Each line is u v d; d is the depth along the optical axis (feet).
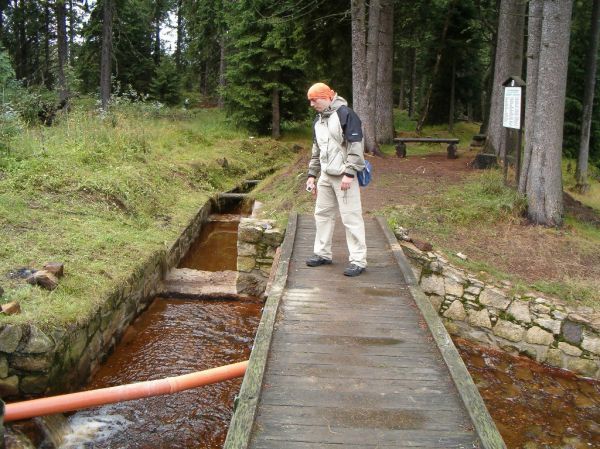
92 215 29.81
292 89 80.02
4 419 14.12
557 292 23.34
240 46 76.33
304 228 26.18
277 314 16.21
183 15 103.91
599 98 69.00
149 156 46.80
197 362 21.31
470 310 23.57
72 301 19.11
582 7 64.59
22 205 27.55
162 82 98.94
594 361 21.12
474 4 86.69
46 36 99.30
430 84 94.38
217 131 76.74
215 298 28.27
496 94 49.16
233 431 10.37
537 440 16.96
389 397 11.95
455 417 11.24
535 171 30.68
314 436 10.49
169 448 16.14
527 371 21.50
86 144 40.29
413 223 29.43
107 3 77.36
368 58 52.60
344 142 18.65
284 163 68.69
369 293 18.13
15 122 37.11
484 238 28.63
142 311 25.77
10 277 19.76
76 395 15.21
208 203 45.83
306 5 58.23
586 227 32.30
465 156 57.36
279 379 12.62
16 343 16.02
